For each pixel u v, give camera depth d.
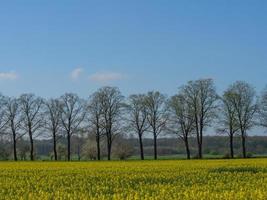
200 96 79.19
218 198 19.22
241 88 78.31
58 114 85.94
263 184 24.69
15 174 35.09
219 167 40.75
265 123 76.94
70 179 30.41
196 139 80.62
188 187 24.39
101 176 32.09
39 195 22.00
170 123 81.62
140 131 82.81
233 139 81.62
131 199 19.80
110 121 83.44
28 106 86.00
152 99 82.56
